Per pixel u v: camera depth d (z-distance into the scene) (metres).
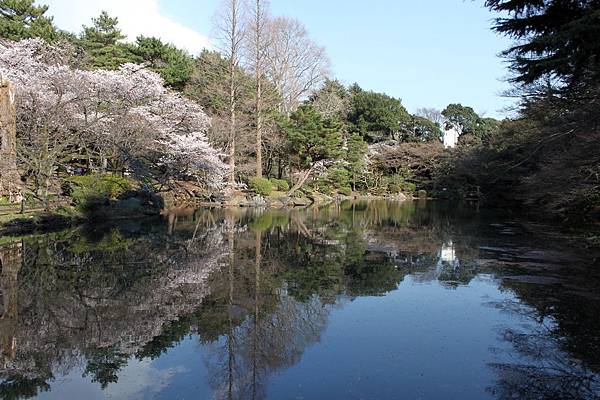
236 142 28.42
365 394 4.19
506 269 9.80
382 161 42.09
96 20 29.31
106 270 9.12
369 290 8.12
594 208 16.23
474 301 7.36
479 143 38.06
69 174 20.66
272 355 5.13
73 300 7.11
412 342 5.52
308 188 33.00
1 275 8.49
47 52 20.41
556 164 14.13
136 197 19.58
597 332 5.85
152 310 6.72
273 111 31.89
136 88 21.94
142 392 4.22
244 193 28.66
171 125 24.19
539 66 8.12
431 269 9.95
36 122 16.75
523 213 24.83
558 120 12.94
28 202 15.16
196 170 24.67
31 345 5.34
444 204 33.22
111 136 19.84
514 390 4.27
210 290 7.91
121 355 5.10
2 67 17.16
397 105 50.66
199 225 17.14
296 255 11.59
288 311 6.80
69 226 14.87
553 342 5.50
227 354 5.15
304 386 4.36
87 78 19.36
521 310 6.81
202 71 30.50
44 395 4.14
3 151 14.50
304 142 28.61
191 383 4.42
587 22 6.46
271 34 33.31
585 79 9.93
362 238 14.96
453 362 4.93
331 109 38.19
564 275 9.11
